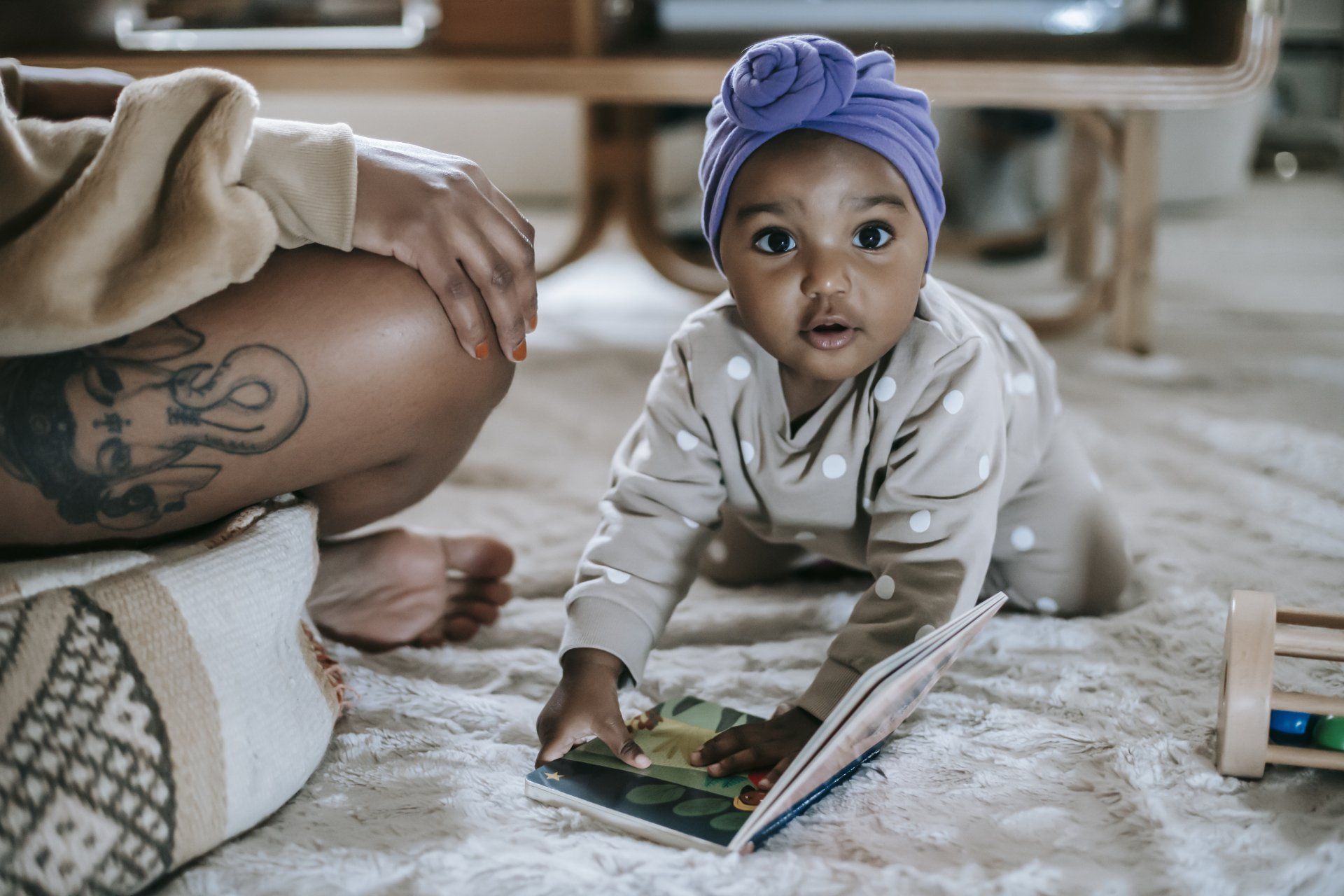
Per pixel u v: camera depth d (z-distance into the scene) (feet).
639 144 6.69
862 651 2.56
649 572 2.73
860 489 2.79
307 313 2.43
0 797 1.96
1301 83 12.28
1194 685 2.91
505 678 3.09
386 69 5.45
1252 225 9.47
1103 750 2.65
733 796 2.43
